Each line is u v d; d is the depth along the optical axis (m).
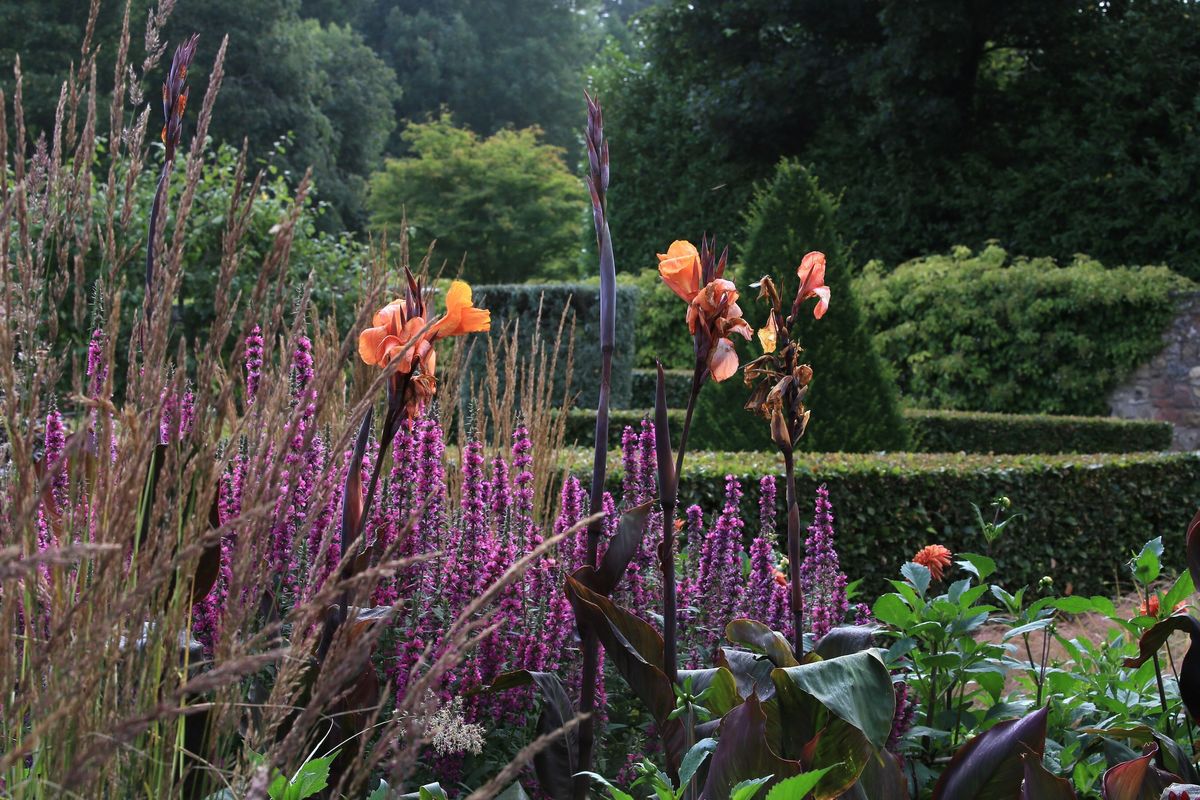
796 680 1.44
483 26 40.72
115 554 0.93
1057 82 15.90
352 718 1.47
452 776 1.75
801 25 17.75
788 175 6.57
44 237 1.15
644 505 1.52
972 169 15.59
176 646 0.99
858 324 6.32
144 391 1.04
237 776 0.98
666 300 13.17
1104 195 14.55
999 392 11.75
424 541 1.97
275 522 1.53
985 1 15.45
